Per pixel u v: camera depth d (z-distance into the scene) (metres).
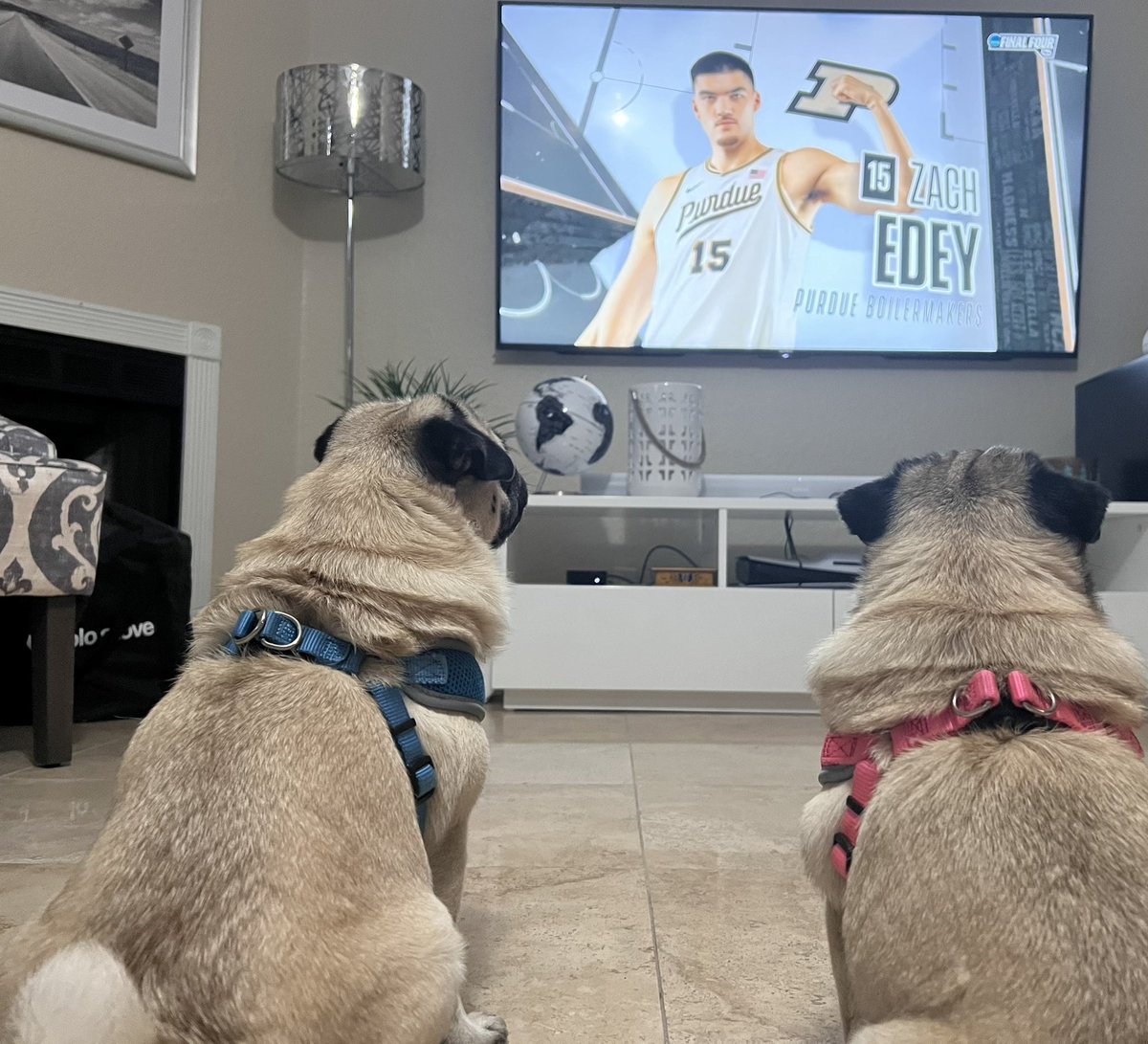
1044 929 0.72
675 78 3.64
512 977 1.23
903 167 3.62
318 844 0.80
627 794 2.07
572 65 3.64
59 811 1.92
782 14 3.62
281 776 0.82
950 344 3.62
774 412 3.77
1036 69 3.60
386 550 1.02
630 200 3.65
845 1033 0.96
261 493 3.71
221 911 0.76
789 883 1.56
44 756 2.28
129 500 3.38
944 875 0.77
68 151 3.19
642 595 2.96
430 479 1.09
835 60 3.62
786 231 3.62
